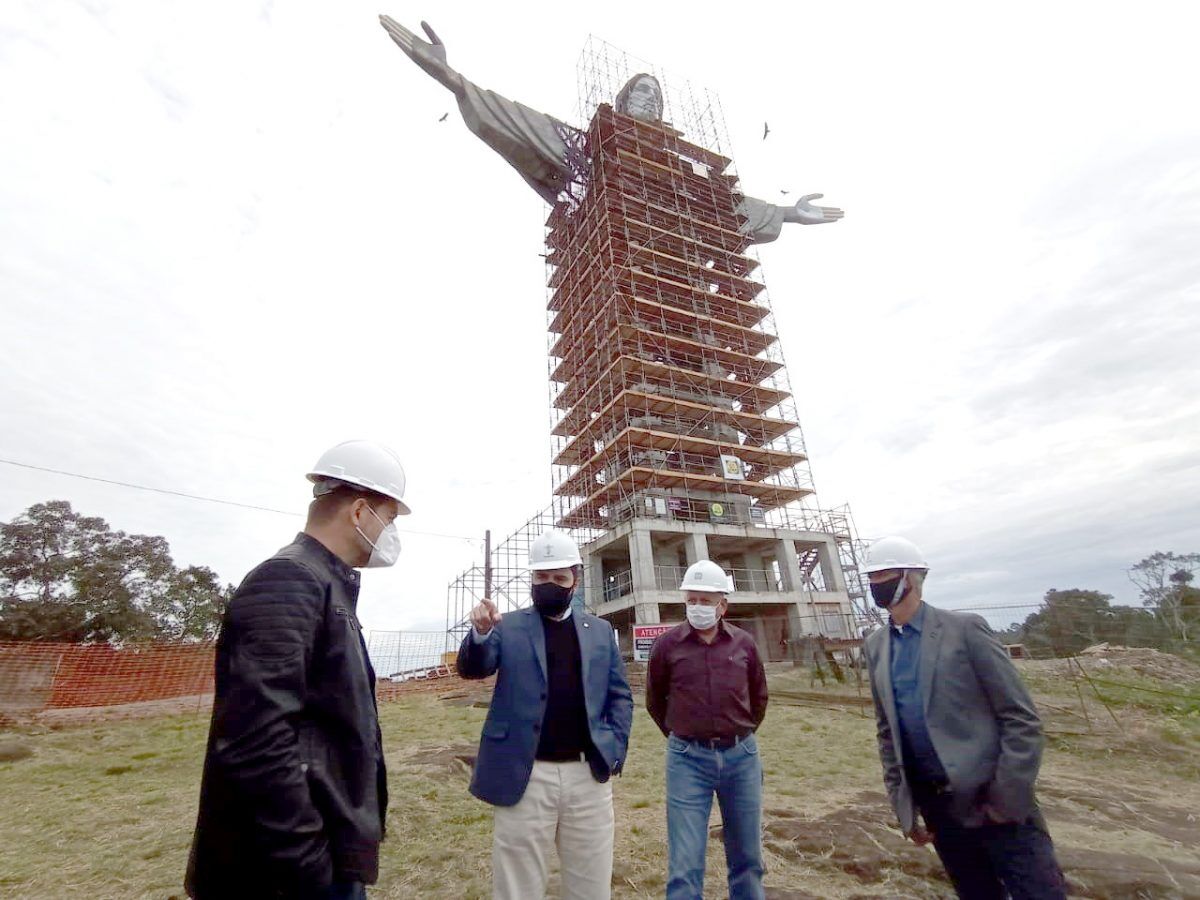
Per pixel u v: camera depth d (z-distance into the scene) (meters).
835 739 10.10
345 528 2.21
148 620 35.56
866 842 5.09
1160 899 4.16
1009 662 2.81
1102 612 19.47
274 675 1.62
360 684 1.92
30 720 15.21
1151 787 7.20
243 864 1.53
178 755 10.44
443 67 36.69
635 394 31.66
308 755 1.75
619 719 3.32
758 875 3.67
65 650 17.56
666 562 31.61
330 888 1.63
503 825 2.96
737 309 38.62
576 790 3.04
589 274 36.91
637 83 44.62
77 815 6.62
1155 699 11.36
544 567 3.31
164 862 5.09
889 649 3.24
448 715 13.95
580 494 37.53
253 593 1.76
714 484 32.47
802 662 20.80
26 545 34.34
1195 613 19.80
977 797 2.67
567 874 3.04
